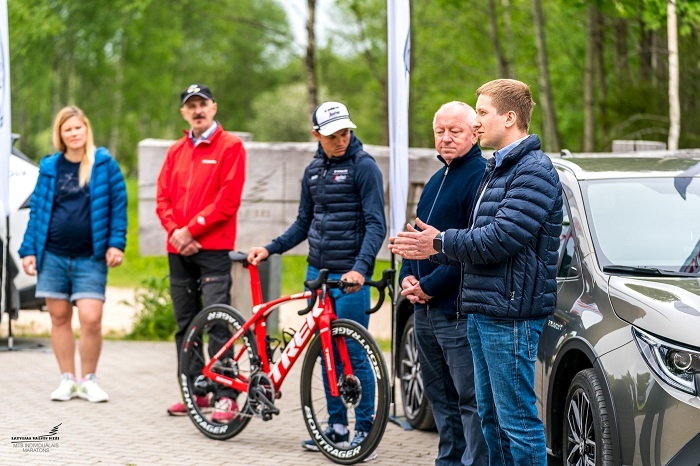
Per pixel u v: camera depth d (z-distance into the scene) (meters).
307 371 7.22
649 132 18.38
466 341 6.18
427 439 7.83
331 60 42.16
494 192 5.32
